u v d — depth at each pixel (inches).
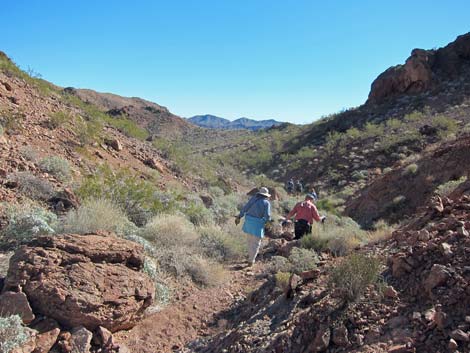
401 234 223.9
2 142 365.4
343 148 1451.8
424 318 132.2
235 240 341.4
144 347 187.6
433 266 148.8
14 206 257.4
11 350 148.1
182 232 308.8
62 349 162.7
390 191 674.8
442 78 1777.8
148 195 359.3
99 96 4116.6
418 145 1206.3
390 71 1987.0
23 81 627.2
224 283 270.4
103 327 177.5
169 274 256.4
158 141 856.9
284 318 176.7
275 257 297.7
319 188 1197.1
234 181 1032.8
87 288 179.5
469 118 1277.1
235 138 3319.4
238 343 167.6
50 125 498.9
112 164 527.2
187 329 209.5
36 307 171.6
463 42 1886.1
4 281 185.2
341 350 135.9
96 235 218.2
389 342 128.9
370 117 1797.5
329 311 153.8
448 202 227.1
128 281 193.9
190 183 717.9
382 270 175.8
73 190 337.1
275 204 646.5
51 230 237.6
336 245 304.8
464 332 120.6
